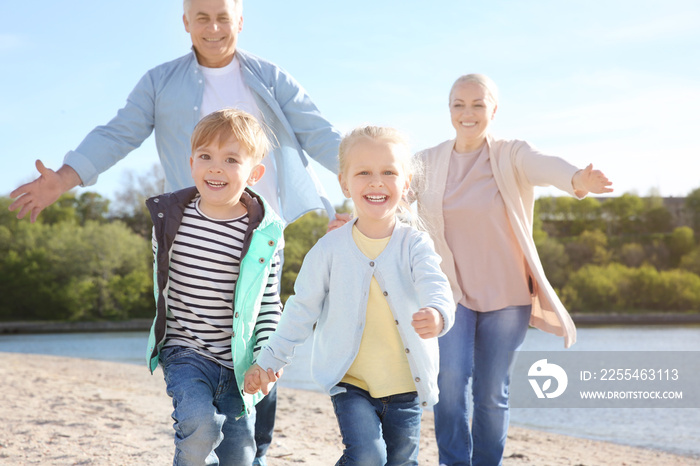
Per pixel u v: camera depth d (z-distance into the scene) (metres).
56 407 6.68
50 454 4.40
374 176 2.86
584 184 3.53
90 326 70.19
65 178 3.43
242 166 2.85
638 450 6.90
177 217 2.83
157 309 2.77
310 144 3.88
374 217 2.86
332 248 2.89
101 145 3.56
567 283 77.50
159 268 2.77
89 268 73.00
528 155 3.86
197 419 2.53
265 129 3.80
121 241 74.44
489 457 3.91
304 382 13.33
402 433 2.80
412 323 2.53
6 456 4.27
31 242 73.12
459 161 4.04
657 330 55.59
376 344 2.84
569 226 85.81
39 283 71.50
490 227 3.89
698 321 69.25
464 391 3.80
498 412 3.88
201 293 2.80
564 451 6.50
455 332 3.82
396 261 2.86
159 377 12.62
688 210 86.19
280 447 5.20
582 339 41.56
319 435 6.09
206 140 2.83
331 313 2.87
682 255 80.94
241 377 2.81
